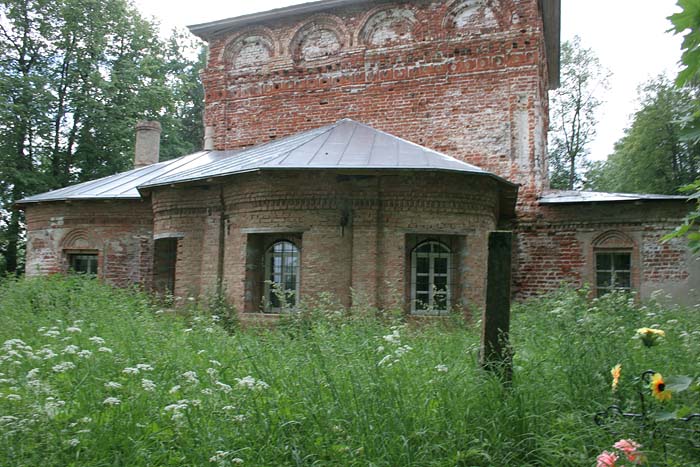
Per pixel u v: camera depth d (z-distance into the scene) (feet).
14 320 33.76
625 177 111.45
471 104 59.82
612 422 16.89
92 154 93.20
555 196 59.16
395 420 16.49
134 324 31.71
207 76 70.33
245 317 44.70
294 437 16.47
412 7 62.64
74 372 21.75
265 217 45.24
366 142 50.01
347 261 44.16
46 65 90.33
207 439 16.20
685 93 100.63
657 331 17.93
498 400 17.72
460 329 35.65
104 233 61.41
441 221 44.73
